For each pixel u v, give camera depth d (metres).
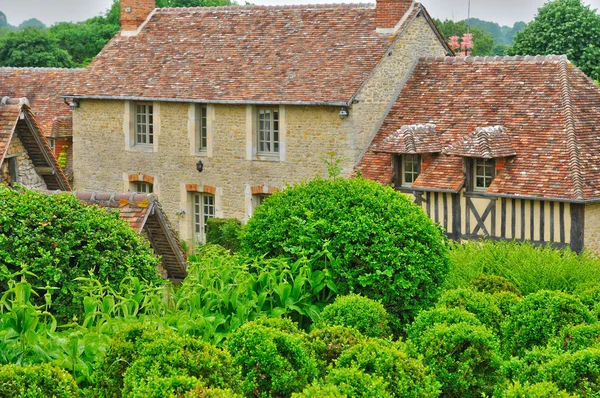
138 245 17.23
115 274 16.34
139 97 37.06
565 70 32.22
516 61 33.50
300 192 18.25
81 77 39.38
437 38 36.66
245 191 35.53
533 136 30.25
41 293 15.67
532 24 62.69
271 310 15.81
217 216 36.38
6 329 12.98
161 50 38.94
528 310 15.77
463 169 30.16
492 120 31.67
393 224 17.38
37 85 43.75
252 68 35.94
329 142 33.41
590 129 30.38
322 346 13.36
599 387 12.67
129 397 11.16
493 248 24.91
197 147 36.66
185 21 39.84
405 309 17.25
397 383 12.23
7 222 15.98
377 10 35.12
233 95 35.03
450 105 33.16
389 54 34.19
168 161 37.25
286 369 12.51
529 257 24.02
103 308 14.03
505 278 22.16
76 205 17.12
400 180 31.97
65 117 41.12
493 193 29.08
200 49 38.06
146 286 15.66
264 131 35.25
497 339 14.62
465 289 16.92
